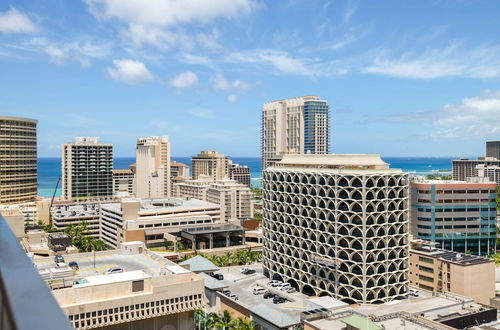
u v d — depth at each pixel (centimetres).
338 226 15425
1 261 743
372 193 15212
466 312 13062
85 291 9125
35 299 592
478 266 15988
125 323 9488
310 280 16400
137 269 11519
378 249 15150
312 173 16412
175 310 9838
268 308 13200
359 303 14850
